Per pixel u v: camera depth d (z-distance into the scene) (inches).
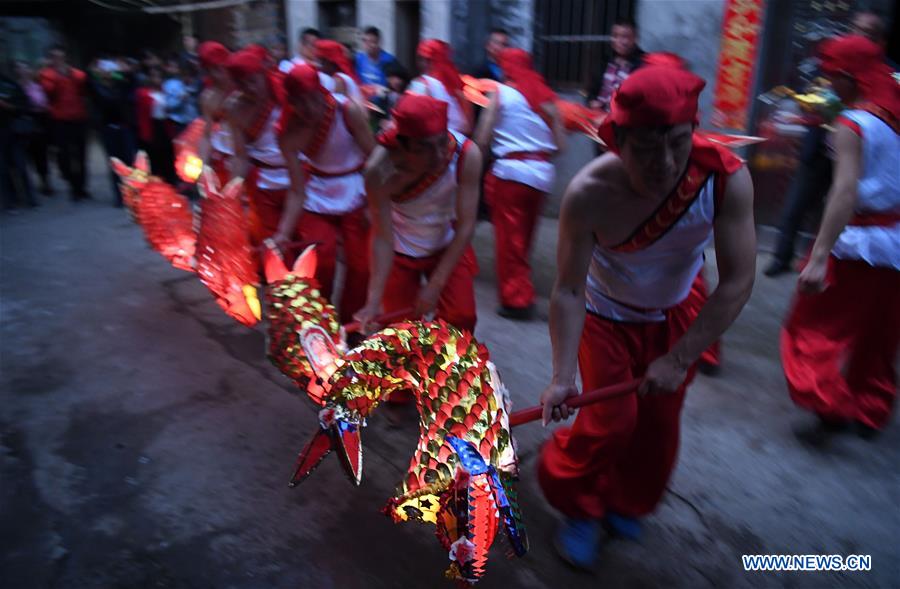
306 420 138.9
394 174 113.3
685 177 73.6
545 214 289.7
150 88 317.1
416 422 137.4
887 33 206.1
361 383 81.7
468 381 80.8
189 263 135.9
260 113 159.9
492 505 73.7
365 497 116.0
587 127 107.3
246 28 431.5
